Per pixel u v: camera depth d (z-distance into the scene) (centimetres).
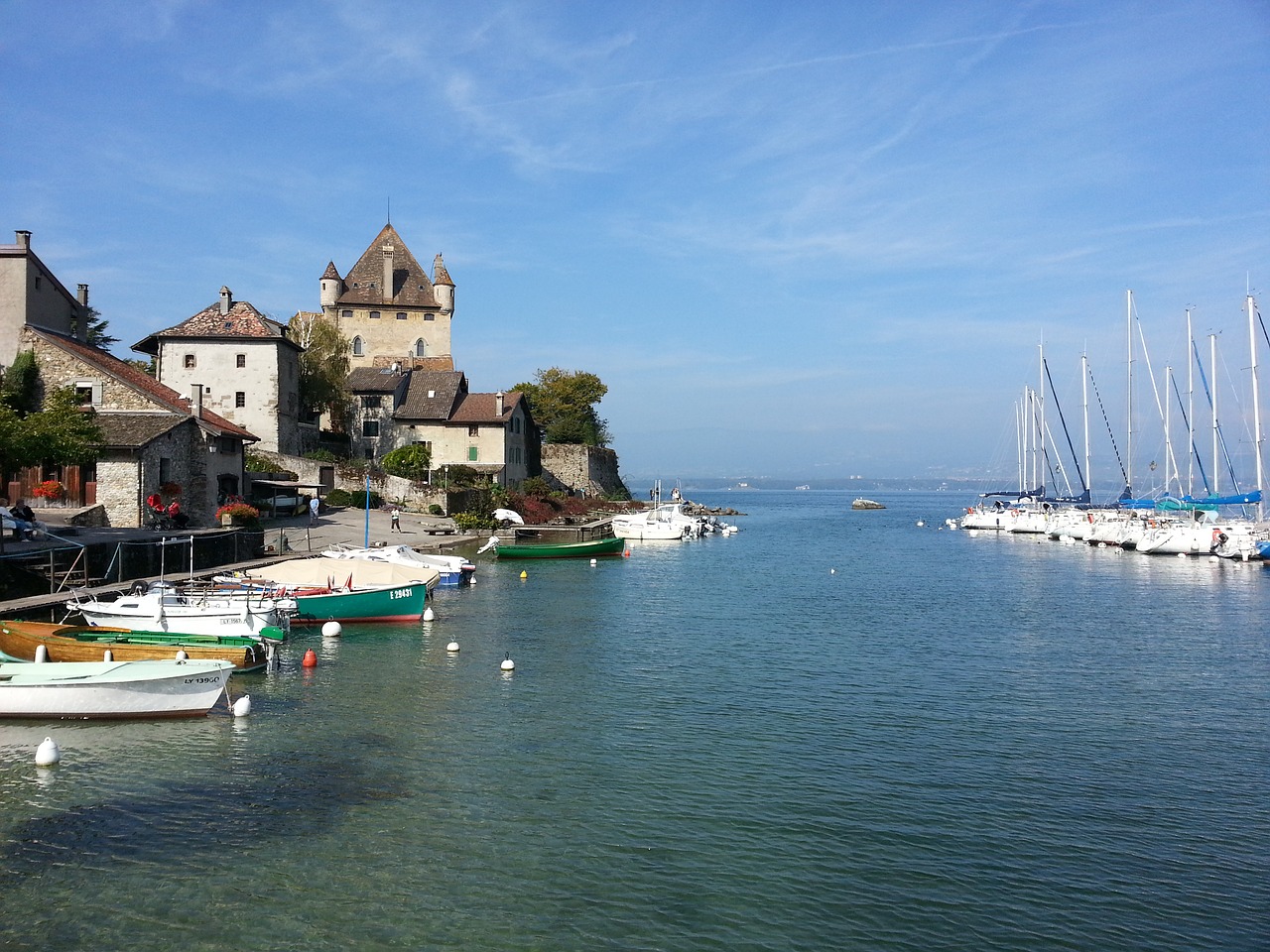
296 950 1246
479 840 1577
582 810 1711
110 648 2412
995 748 2131
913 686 2703
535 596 4503
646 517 8919
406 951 1249
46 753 1888
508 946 1266
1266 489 7769
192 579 3412
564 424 13012
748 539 9381
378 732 2153
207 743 2052
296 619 3409
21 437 3669
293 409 8106
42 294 5444
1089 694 2639
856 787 1858
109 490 4697
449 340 11438
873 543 8912
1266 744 2184
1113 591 5106
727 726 2259
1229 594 4981
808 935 1310
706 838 1606
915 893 1432
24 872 1441
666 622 3781
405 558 4544
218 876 1440
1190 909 1402
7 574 2955
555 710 2369
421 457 8831
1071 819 1722
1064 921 1364
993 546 8581
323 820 1645
